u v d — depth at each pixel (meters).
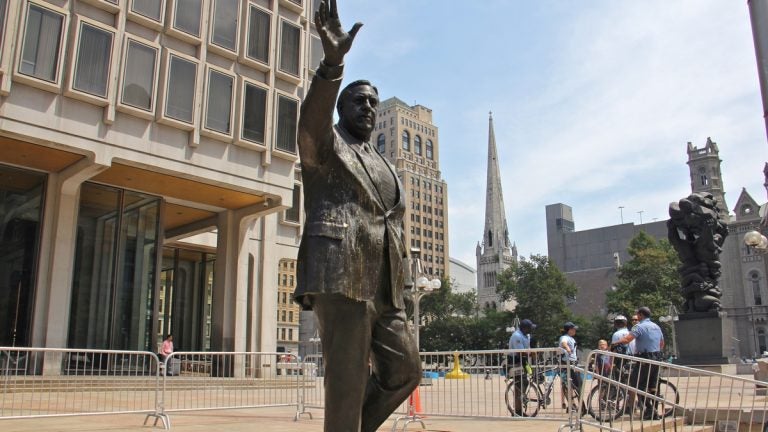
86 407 10.05
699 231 19.98
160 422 8.66
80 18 18.73
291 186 24.19
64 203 20.17
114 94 19.30
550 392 11.15
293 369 10.92
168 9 21.25
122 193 22.58
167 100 20.56
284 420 9.13
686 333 19.48
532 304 83.50
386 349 3.20
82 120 18.56
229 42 22.95
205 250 30.69
